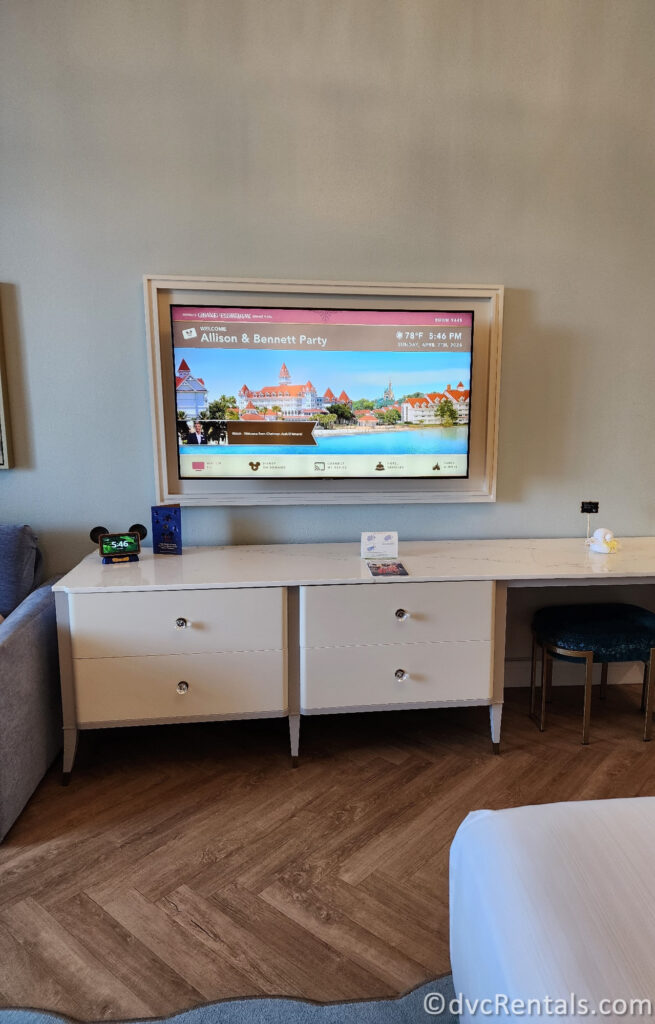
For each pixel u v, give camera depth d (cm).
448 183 242
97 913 148
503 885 92
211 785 202
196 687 204
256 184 234
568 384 260
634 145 248
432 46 233
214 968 133
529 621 276
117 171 227
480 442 255
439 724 246
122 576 205
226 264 237
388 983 130
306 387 241
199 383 236
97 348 236
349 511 258
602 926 83
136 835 177
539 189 246
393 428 247
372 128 236
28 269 228
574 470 266
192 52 224
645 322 260
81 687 198
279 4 225
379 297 241
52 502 243
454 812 188
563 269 252
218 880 159
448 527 264
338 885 158
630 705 264
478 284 244
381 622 209
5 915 148
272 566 219
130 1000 126
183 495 244
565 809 109
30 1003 125
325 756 221
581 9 237
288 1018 121
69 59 220
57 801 193
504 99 240
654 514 273
